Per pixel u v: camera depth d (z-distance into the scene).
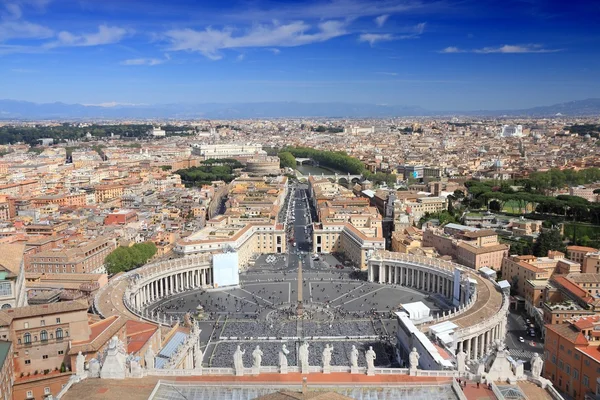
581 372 174.00
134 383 121.88
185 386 121.88
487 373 123.81
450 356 167.88
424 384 122.62
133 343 164.50
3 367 139.00
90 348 155.75
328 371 130.00
